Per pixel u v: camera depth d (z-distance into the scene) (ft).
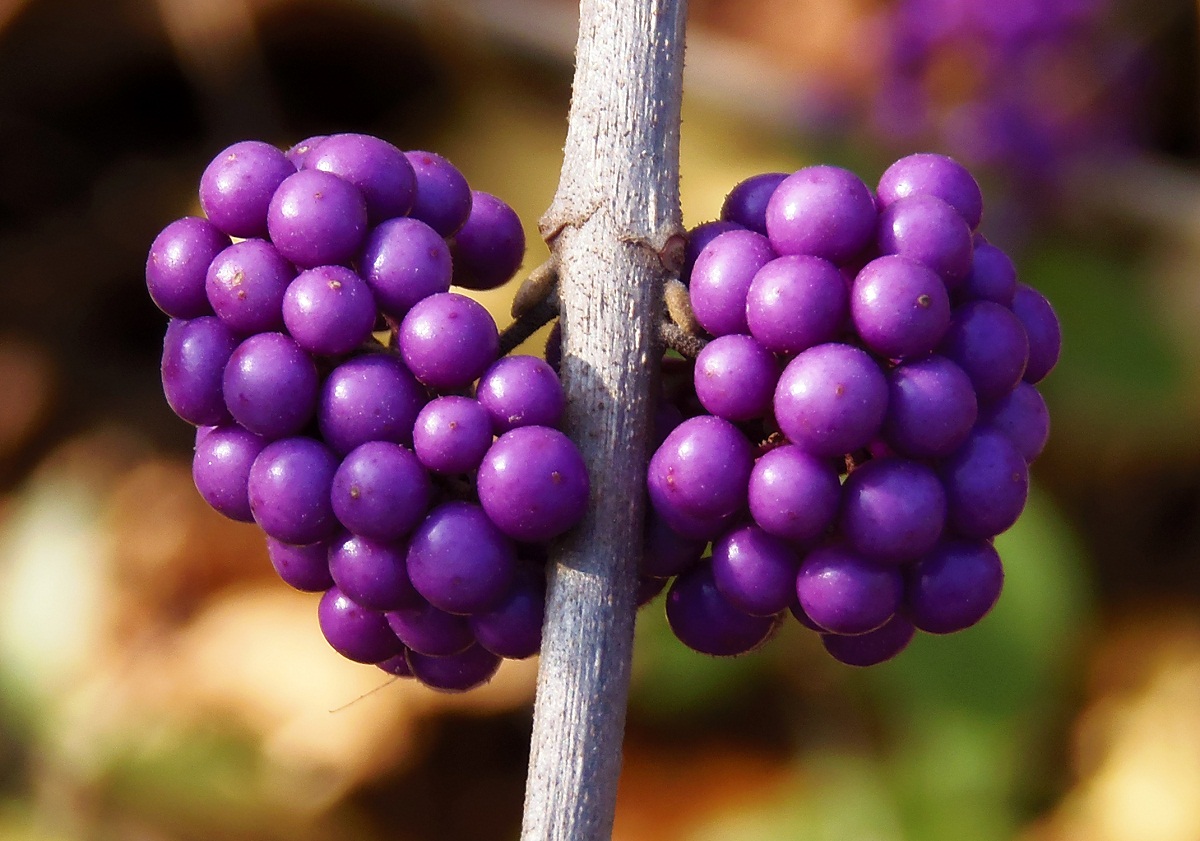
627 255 0.53
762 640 0.55
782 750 0.88
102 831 0.80
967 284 0.54
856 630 0.53
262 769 0.84
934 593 0.53
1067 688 0.94
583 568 0.53
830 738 0.85
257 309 0.53
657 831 0.87
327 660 0.87
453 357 0.52
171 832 0.81
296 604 0.91
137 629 0.89
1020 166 0.89
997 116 0.89
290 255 0.53
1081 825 0.88
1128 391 0.95
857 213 0.52
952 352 0.53
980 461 0.53
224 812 0.82
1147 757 0.90
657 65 0.53
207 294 0.53
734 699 0.88
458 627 0.54
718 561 0.53
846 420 0.52
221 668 0.87
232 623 0.90
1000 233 0.91
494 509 0.52
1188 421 0.95
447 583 0.52
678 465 0.52
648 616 0.85
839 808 0.83
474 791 0.87
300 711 0.86
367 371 0.52
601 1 0.54
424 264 0.53
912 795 0.81
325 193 0.53
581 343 0.53
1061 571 0.83
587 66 0.54
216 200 0.53
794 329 0.52
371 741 0.85
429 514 0.53
